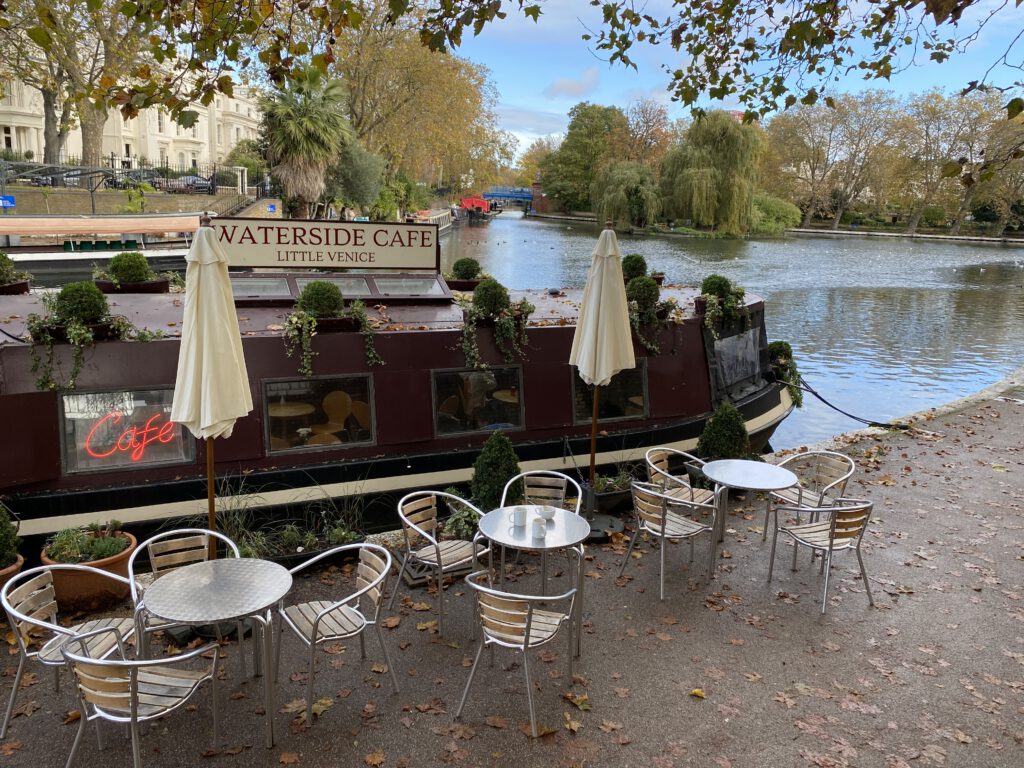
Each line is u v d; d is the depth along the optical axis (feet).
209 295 17.31
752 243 186.91
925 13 20.34
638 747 15.38
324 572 23.09
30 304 27.25
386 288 30.78
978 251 216.74
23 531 22.25
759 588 22.49
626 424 31.04
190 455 24.13
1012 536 26.53
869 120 269.85
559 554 24.62
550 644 19.10
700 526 22.94
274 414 25.35
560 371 29.86
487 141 234.79
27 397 21.93
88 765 14.58
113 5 81.20
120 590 20.63
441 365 27.78
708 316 33.09
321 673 17.71
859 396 57.31
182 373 17.48
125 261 29.55
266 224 29.19
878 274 141.38
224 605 14.90
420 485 27.32
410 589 22.02
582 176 306.35
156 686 14.44
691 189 186.50
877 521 27.68
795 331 84.53
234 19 21.04
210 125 226.58
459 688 17.24
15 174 102.83
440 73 140.26
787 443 45.50
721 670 18.16
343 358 26.30
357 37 129.59
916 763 15.06
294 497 25.32
